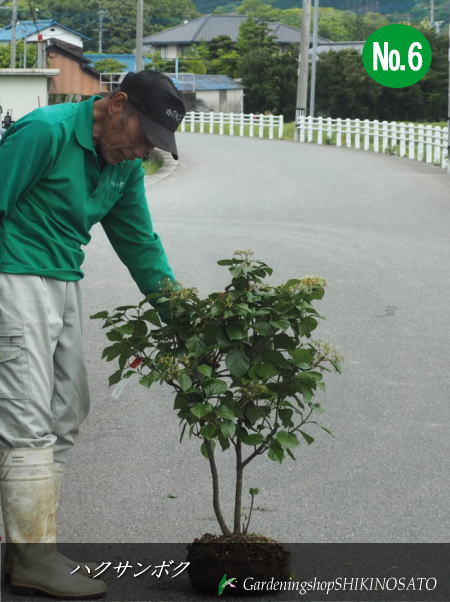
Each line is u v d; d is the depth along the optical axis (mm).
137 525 4605
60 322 3836
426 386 7105
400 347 8195
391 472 5383
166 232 14570
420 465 5500
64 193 3752
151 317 3812
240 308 3658
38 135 3656
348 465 5473
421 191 21234
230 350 3732
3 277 3707
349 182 23062
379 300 10016
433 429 6152
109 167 3859
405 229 15312
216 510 3900
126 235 4199
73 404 3961
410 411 6516
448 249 13414
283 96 79875
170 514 4742
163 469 5379
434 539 4488
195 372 3762
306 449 5719
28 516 3699
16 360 3691
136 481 5191
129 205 4137
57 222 3779
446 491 5117
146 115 3742
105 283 10773
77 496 4969
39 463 3717
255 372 3717
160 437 5934
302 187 21859
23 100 39938
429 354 7996
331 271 11547
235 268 3781
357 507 4867
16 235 3734
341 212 17422
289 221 16094
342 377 7281
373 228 15375
